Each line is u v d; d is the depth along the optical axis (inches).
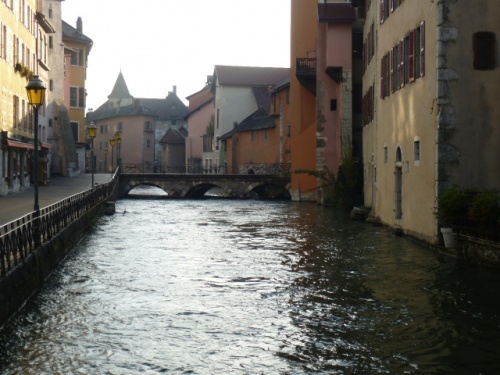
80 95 2763.3
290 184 2453.2
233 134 3203.7
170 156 4254.4
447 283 645.9
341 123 1823.3
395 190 1091.3
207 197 2578.7
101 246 970.1
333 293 620.7
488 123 832.9
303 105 2167.8
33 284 607.5
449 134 830.5
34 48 1801.2
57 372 399.9
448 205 808.3
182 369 409.7
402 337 470.0
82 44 2758.4
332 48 1817.2
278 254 885.2
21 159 1612.9
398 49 1043.9
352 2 1595.7
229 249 943.7
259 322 519.5
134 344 460.1
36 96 688.4
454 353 432.5
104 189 1612.9
